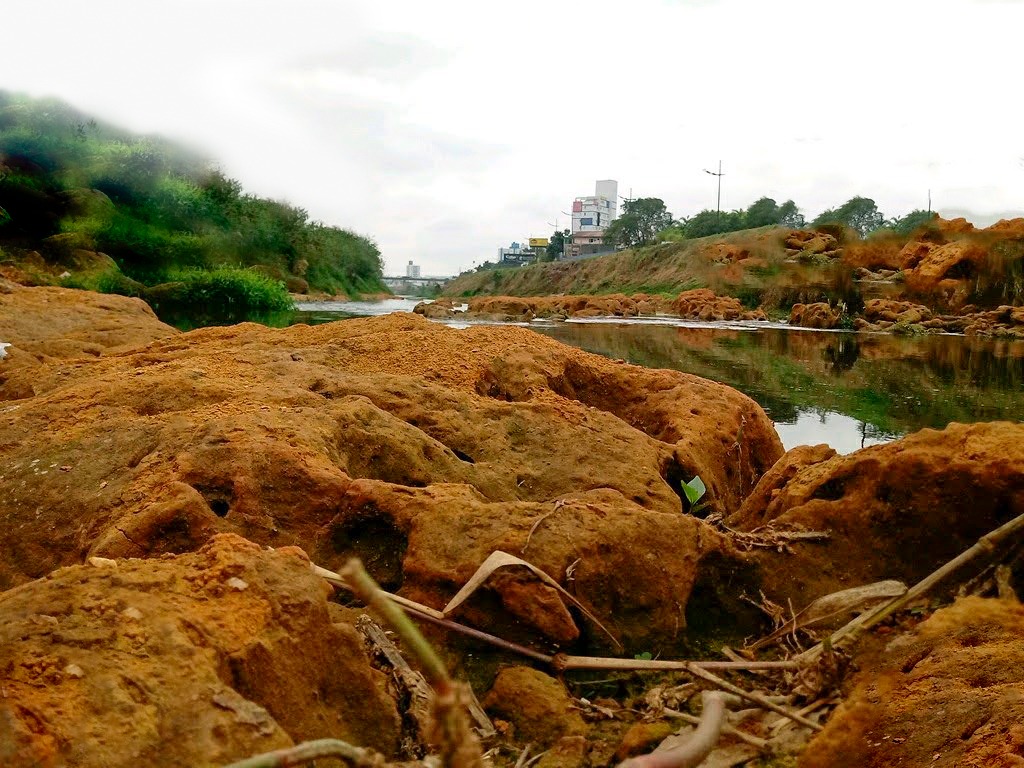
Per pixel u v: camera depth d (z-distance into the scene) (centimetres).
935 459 508
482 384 869
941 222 4981
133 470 533
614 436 743
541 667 433
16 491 539
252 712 258
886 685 350
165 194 5175
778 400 1599
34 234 4244
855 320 4128
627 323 4166
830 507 530
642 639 471
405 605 421
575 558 460
